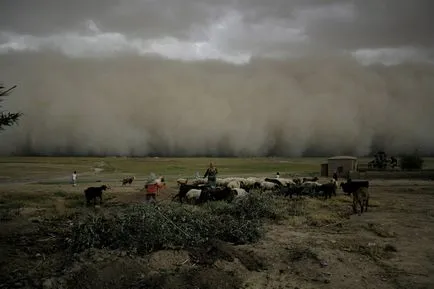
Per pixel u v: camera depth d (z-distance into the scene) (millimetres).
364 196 20484
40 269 10516
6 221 17000
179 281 10047
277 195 27062
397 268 11281
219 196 22734
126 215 13047
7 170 79688
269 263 11711
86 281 9852
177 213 14078
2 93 10930
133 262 10914
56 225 15797
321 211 20812
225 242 13422
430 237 14805
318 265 11461
